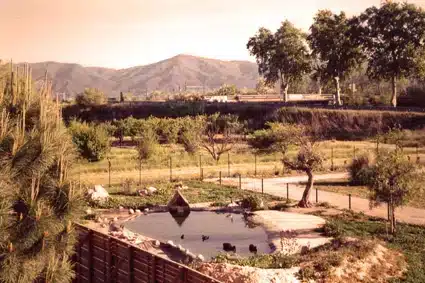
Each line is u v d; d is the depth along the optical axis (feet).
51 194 39.75
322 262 63.36
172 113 363.76
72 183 40.86
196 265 65.46
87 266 62.59
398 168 82.12
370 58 336.49
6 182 36.88
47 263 39.37
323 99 402.11
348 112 275.80
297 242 79.20
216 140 231.91
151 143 175.22
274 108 322.55
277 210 107.14
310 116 286.05
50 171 40.68
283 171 155.94
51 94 42.47
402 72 324.19
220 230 92.94
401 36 315.58
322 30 358.02
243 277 57.72
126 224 98.53
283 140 117.60
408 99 334.44
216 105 358.84
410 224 89.51
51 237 38.68
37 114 41.39
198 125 237.86
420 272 63.67
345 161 161.27
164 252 78.59
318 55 387.75
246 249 80.12
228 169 158.30
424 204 106.83
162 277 50.72
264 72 433.48
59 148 41.04
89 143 166.81
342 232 83.51
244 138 252.42
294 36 410.31
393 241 78.13
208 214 106.93
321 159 108.17
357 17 337.31
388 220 89.86
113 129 253.24
